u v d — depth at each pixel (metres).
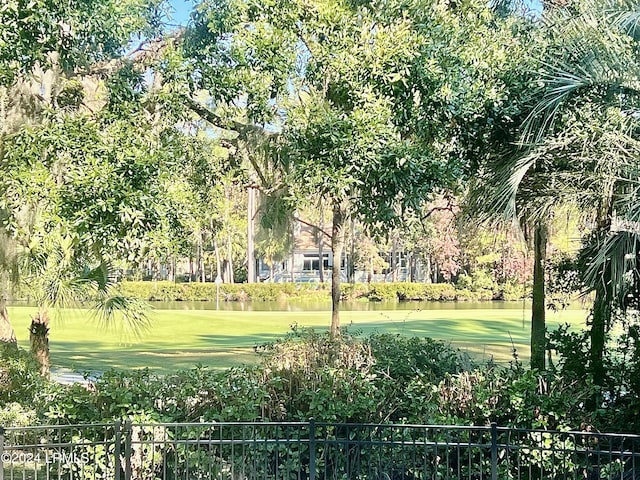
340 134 5.84
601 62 5.69
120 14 6.04
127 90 6.42
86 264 6.66
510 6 7.51
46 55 6.18
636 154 5.34
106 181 5.14
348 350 6.15
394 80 5.99
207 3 6.55
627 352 6.41
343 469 5.25
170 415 5.27
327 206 9.09
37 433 5.51
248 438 5.26
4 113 7.02
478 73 6.39
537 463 5.13
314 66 6.25
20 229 6.14
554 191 5.83
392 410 5.37
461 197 7.30
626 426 5.57
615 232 5.46
